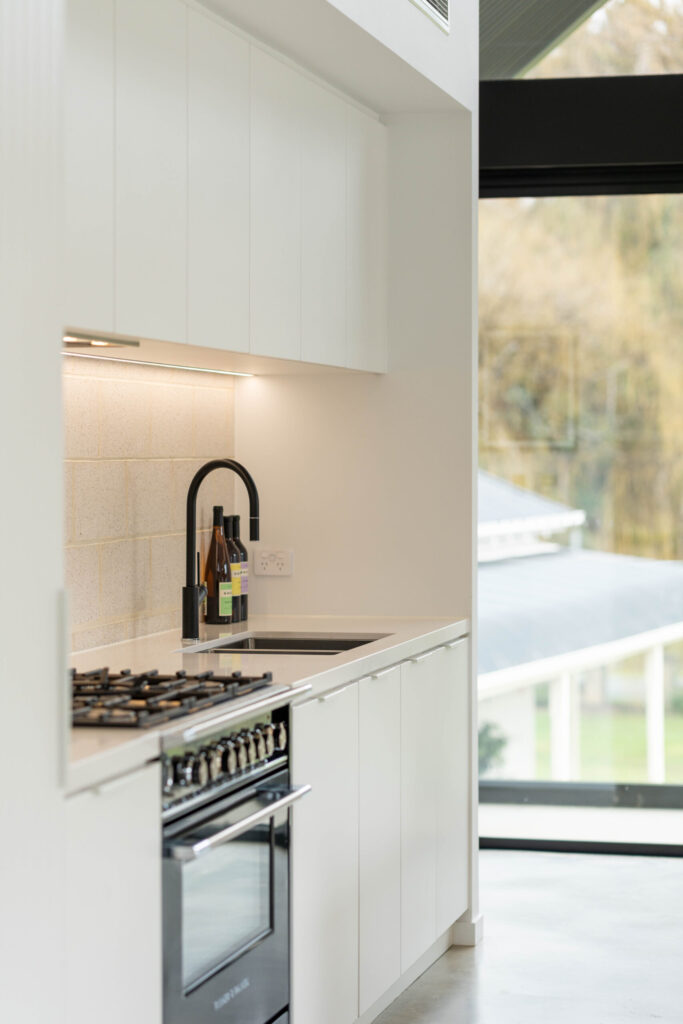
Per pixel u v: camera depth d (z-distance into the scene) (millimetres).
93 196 2684
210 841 2461
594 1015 3645
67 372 3361
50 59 2178
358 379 4367
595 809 5297
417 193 4352
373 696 3465
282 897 2910
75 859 2139
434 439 4328
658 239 5203
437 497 4328
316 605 4395
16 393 2121
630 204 5215
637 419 5234
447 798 4109
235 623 4176
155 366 3842
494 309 5301
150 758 2357
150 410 3814
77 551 3418
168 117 2979
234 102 3307
